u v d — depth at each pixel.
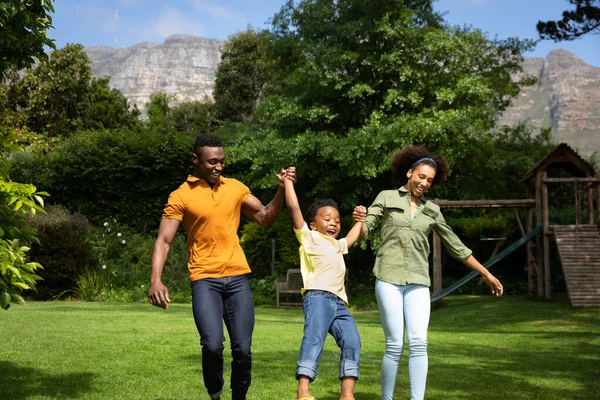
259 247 20.17
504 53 22.25
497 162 20.20
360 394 5.07
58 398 4.64
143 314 11.84
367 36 19.05
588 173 16.03
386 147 17.36
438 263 16.80
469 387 5.52
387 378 4.37
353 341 4.03
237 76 38.12
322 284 4.19
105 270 17.98
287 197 4.23
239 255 4.11
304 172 19.11
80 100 36.28
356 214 4.60
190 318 11.13
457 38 18.44
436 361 7.06
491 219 20.75
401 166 4.79
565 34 17.11
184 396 4.78
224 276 4.01
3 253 4.31
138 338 7.92
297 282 18.31
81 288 16.91
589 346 9.10
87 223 18.66
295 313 15.54
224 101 37.94
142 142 21.00
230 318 4.05
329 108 18.88
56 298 17.08
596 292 14.19
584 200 22.48
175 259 18.73
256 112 20.92
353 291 19.08
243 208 4.30
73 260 17.17
